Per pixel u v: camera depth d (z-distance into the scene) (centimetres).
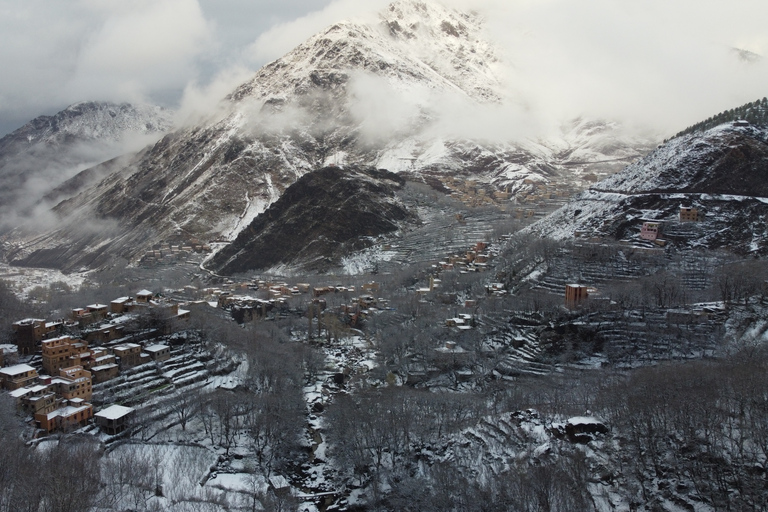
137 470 18612
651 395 18288
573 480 16488
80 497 16225
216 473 19775
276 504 17825
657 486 15850
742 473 15112
